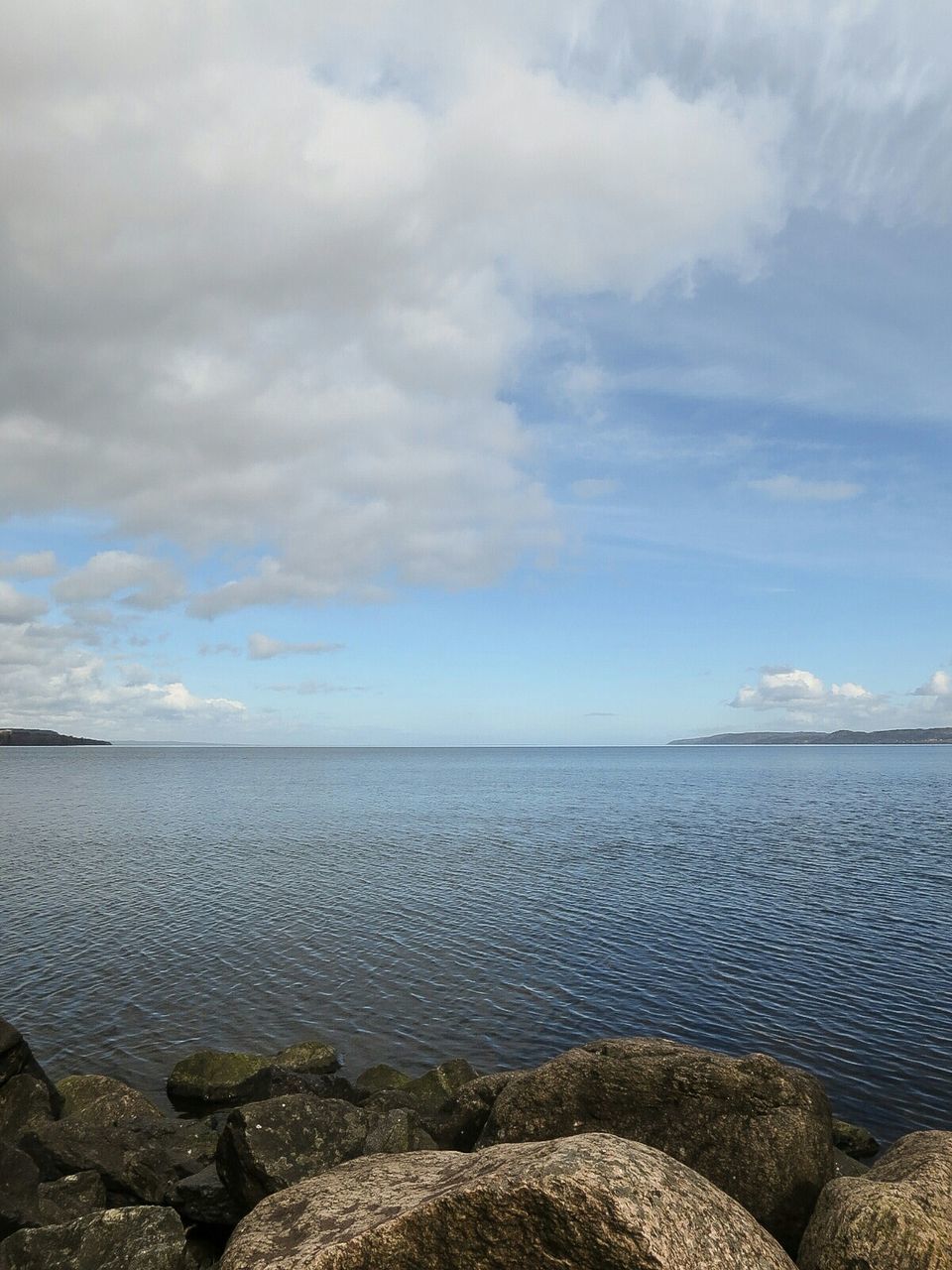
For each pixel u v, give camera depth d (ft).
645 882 162.50
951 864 183.11
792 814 307.58
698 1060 45.62
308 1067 72.49
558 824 273.95
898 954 110.42
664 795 416.67
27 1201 42.68
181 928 125.59
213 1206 45.14
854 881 162.50
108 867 180.86
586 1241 25.63
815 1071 75.05
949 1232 30.40
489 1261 26.45
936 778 576.61
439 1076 66.18
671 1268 24.94
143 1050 79.82
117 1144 51.67
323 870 176.96
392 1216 28.12
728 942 117.29
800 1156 40.88
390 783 532.32
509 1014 89.71
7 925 127.24
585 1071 46.14
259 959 109.09
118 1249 37.47
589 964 106.93
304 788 472.03
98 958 109.40
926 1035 82.99
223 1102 68.03
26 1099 58.29
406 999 94.32
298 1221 29.86
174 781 539.29
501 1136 45.21
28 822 275.59
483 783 537.24
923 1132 40.83
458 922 129.49
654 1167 28.45
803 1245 33.47
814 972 102.99
